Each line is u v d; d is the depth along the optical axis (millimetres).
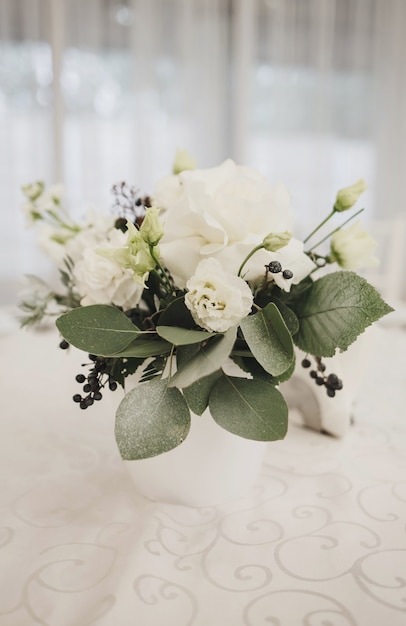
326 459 782
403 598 545
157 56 2697
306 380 823
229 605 539
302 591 554
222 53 2789
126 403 570
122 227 710
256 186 618
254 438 573
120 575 565
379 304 599
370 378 1071
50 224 843
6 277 2598
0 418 904
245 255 583
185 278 599
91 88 2648
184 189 596
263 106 2842
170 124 2764
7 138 2564
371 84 2875
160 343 595
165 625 519
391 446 817
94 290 615
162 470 661
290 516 660
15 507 678
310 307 633
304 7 2771
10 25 2516
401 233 1727
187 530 634
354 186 644
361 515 662
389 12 2822
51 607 537
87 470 757
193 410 584
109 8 2637
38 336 1322
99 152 2693
